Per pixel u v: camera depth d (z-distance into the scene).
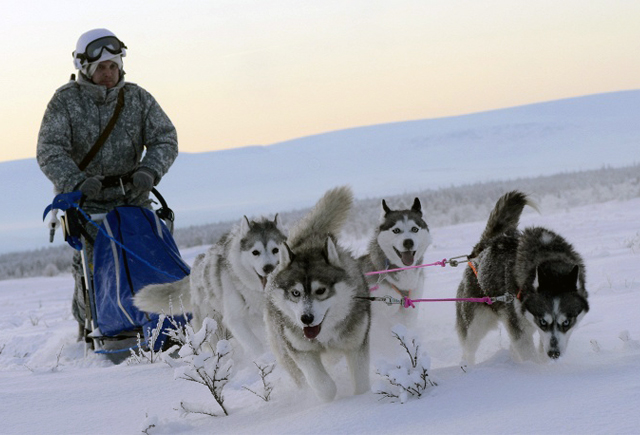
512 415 4.76
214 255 9.69
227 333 9.73
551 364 6.46
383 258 11.29
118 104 11.17
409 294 10.87
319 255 7.05
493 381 5.84
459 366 6.67
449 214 50.75
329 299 6.73
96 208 11.09
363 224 45.97
